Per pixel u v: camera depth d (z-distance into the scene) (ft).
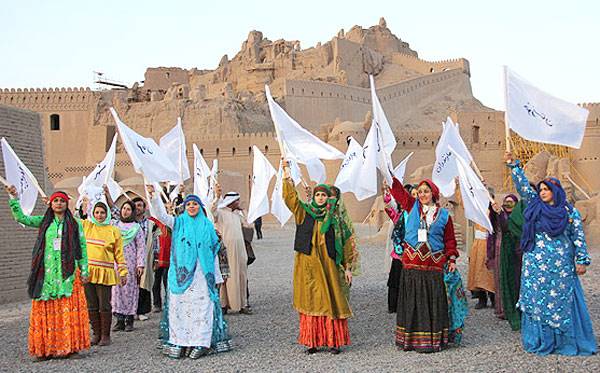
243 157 192.95
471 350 27.17
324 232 27.09
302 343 27.37
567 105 27.53
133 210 34.91
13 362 26.96
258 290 50.08
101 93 228.43
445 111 269.03
